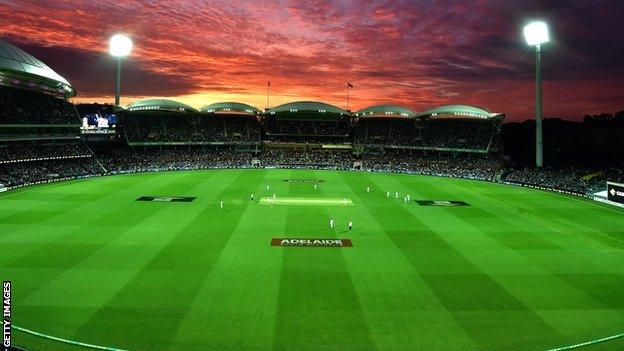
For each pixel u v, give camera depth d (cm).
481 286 2495
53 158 7525
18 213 4222
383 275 2652
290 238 3459
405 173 8725
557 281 2594
